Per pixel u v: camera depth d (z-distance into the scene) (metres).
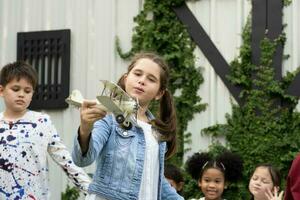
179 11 8.29
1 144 4.75
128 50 8.47
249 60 7.93
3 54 9.05
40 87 8.81
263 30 7.91
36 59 8.89
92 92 8.56
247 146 7.76
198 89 8.11
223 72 8.02
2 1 9.13
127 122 3.59
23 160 4.75
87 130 3.29
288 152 7.60
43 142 4.82
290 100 7.70
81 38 8.71
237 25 8.04
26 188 4.72
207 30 8.17
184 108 8.10
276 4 7.89
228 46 8.05
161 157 3.82
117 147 3.58
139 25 8.42
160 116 4.05
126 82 3.80
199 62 8.15
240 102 7.90
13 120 4.86
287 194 4.93
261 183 6.29
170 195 4.11
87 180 4.84
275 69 7.81
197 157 6.70
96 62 8.59
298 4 7.82
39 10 8.97
